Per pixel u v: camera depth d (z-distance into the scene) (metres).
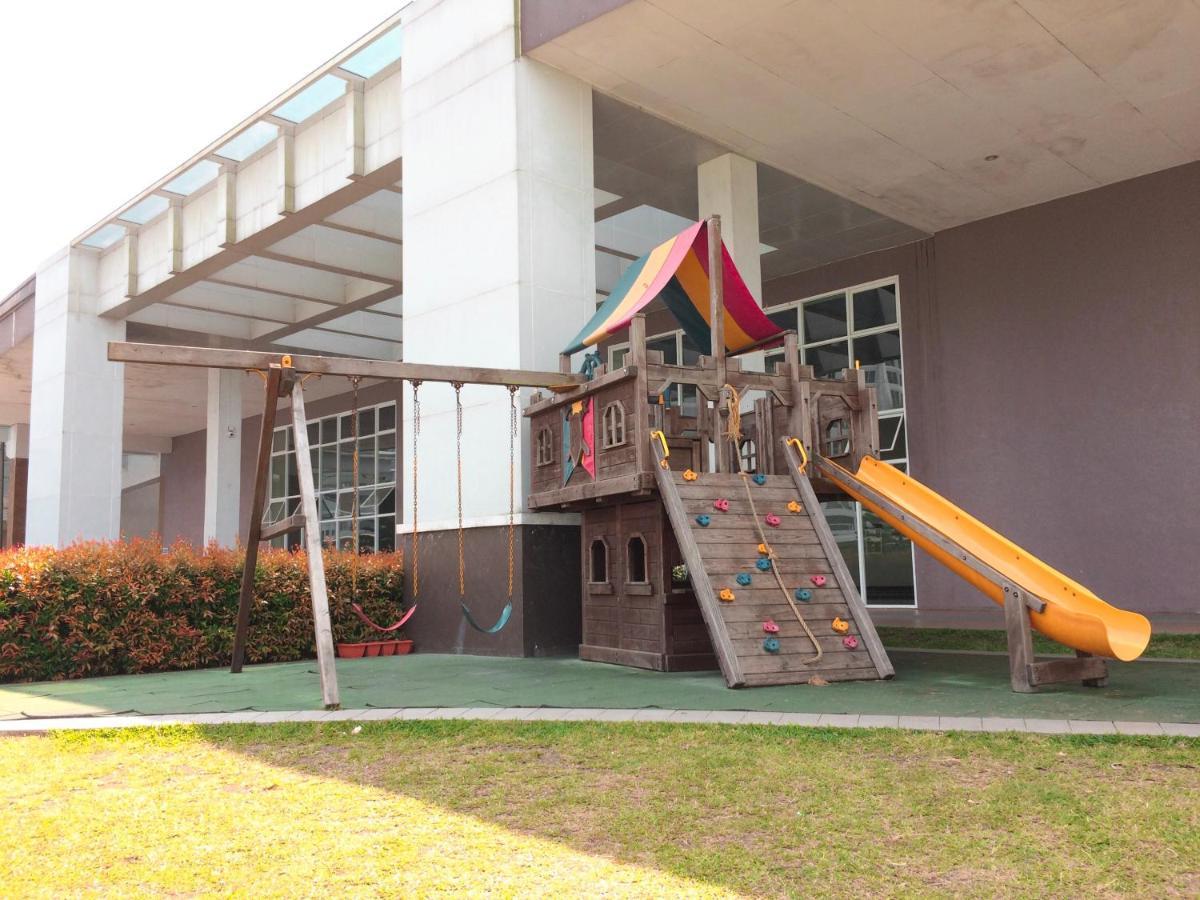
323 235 16.75
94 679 9.34
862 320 16.47
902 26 9.88
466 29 11.66
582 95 11.45
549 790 4.58
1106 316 13.62
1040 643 10.31
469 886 3.36
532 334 10.69
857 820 4.01
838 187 13.83
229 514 23.17
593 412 9.18
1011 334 14.55
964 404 14.98
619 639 9.38
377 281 18.02
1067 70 10.66
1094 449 13.60
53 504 18.81
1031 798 4.19
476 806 4.36
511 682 8.18
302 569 11.09
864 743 5.21
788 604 7.84
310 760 5.38
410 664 9.96
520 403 10.69
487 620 10.71
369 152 13.49
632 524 9.20
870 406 9.24
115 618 9.80
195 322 20.36
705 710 6.34
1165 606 12.84
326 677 7.04
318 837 3.94
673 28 10.10
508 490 10.66
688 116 11.95
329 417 26.64
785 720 5.87
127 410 28.73
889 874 3.44
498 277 10.91
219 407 23.30
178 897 3.31
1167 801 4.09
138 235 18.56
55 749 5.76
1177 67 10.59
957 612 14.63
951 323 15.26
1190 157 12.85
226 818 4.23
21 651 9.20
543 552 10.55
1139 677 7.68
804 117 11.88
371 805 4.42
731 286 9.62
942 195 14.08
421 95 12.28
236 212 16.00
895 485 8.79
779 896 3.26
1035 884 3.32
